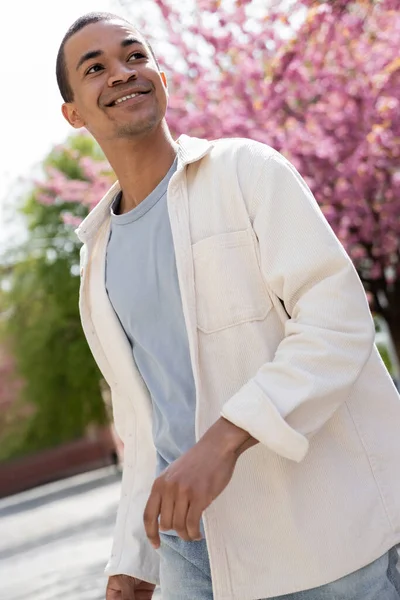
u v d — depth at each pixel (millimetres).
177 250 2590
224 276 2551
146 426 2941
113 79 2752
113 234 2854
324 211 13336
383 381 2562
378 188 13766
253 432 2229
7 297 38156
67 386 38062
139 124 2754
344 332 2354
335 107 13023
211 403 2541
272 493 2467
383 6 12195
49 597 9141
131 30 2850
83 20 2848
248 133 12992
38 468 49062
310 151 12922
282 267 2455
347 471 2482
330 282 2398
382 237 14469
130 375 2881
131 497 3043
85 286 2969
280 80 13094
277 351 2375
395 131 12930
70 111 2953
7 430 46594
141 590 3102
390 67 12633
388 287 15188
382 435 2539
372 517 2475
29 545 16344
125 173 2854
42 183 18203
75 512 21922
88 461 50156
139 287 2740
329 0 11539
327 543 2441
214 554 2492
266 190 2531
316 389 2281
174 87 13758
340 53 13047
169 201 2643
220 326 2545
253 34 13344
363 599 2477
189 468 2205
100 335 2920
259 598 2473
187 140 2742
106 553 12258
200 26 13422
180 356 2672
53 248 37469
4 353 42500
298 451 2242
